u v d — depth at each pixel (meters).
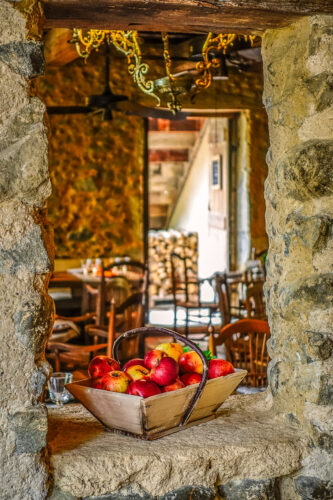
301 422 1.94
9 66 1.58
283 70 1.98
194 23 1.89
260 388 3.23
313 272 1.90
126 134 7.00
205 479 1.77
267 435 1.89
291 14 1.83
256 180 7.42
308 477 1.89
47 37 6.18
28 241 1.61
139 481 1.72
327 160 1.88
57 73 6.67
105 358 1.91
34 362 1.62
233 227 7.85
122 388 1.79
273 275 2.04
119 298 5.80
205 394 1.87
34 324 1.61
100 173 6.95
